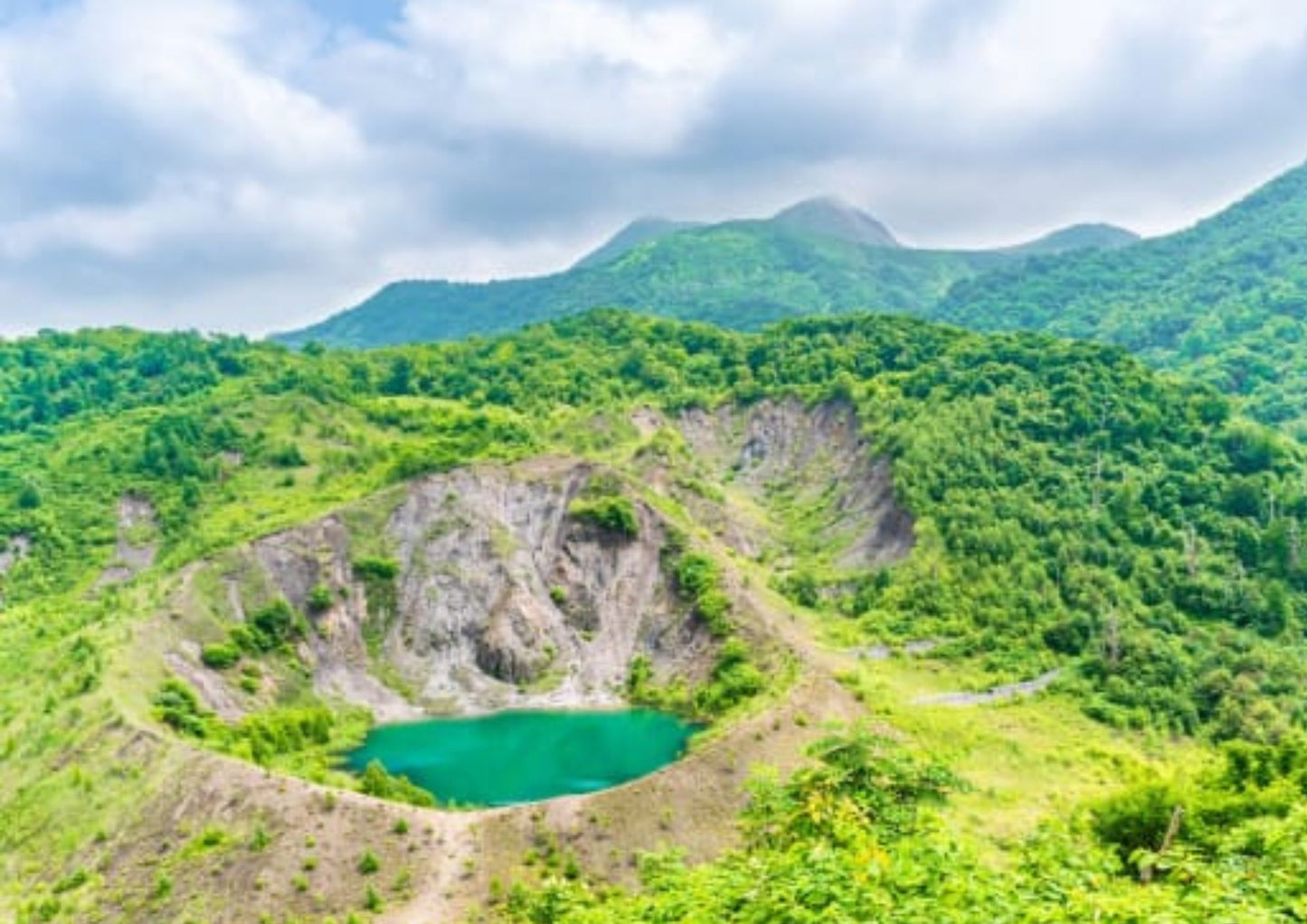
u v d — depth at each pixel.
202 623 132.12
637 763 114.25
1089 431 172.88
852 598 154.00
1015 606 143.00
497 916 73.88
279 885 76.00
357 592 151.38
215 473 192.75
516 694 144.38
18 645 131.50
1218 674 121.38
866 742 38.62
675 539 156.50
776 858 23.22
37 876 81.69
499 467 171.62
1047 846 25.69
